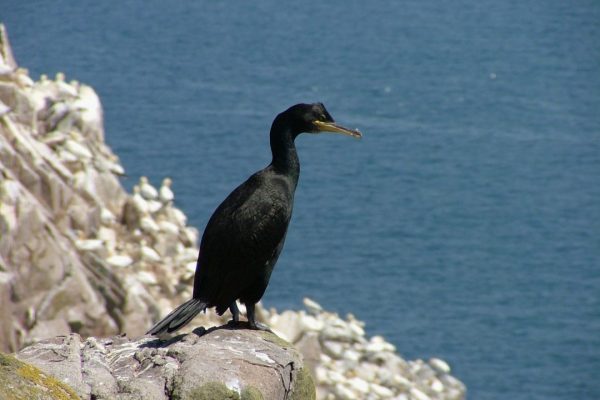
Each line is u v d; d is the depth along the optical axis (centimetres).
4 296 2109
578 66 13000
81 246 2427
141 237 2816
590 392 4562
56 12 15250
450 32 15575
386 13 17325
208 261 991
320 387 2714
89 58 12606
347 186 7612
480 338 5100
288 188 1025
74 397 739
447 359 4847
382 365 3039
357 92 11375
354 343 3038
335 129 1038
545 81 12088
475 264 6141
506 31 15675
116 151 8175
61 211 2519
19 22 14462
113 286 2405
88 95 3133
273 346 919
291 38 14988
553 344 5069
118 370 850
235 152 8338
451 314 5375
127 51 13262
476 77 12288
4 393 693
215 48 13975
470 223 6925
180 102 10419
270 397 836
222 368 838
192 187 7250
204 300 980
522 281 5925
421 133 9438
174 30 15138
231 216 996
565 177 8131
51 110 2902
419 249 6338
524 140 9281
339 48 14238
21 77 2916
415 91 11388
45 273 2230
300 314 2888
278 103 10681
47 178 2497
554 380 4678
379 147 8825
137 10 16362
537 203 7419
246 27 15825
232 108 10225
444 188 7706
